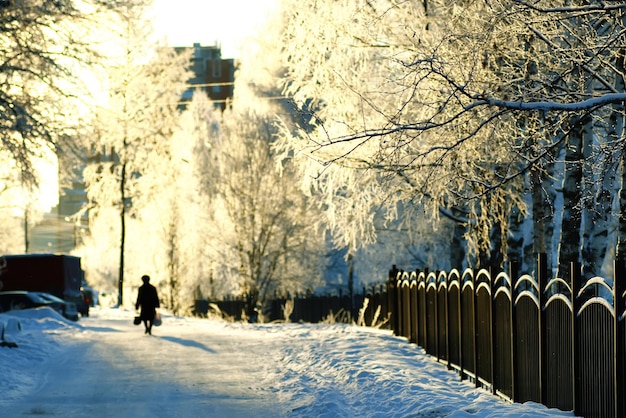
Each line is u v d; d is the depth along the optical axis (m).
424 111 25.12
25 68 34.78
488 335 20.56
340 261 94.94
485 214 30.23
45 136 34.69
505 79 19.92
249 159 76.75
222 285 94.62
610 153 18.58
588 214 24.44
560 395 15.56
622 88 21.95
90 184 91.00
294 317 69.88
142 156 89.00
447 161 24.94
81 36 35.94
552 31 19.08
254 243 76.38
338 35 31.16
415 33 24.00
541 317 16.39
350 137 18.08
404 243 58.84
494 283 20.20
